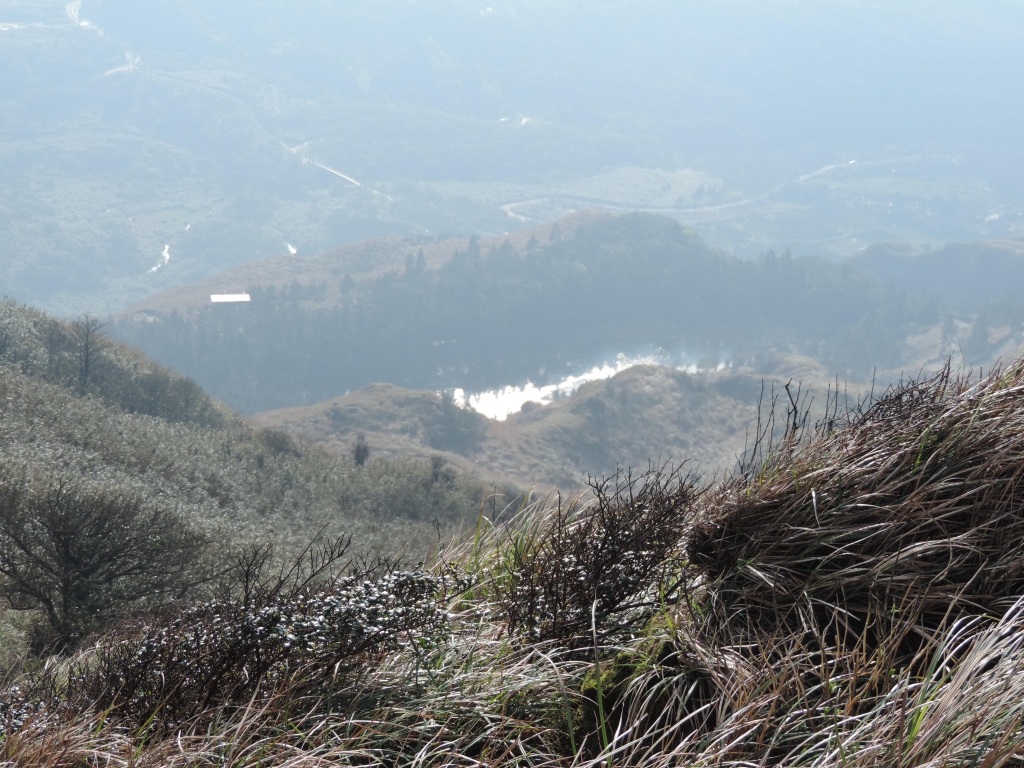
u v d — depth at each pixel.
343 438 180.50
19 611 14.12
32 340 51.72
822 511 2.13
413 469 56.12
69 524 13.95
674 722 1.80
